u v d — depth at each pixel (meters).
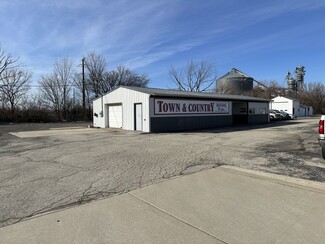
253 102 26.66
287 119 36.56
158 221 3.55
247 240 3.04
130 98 18.73
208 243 2.99
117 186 5.14
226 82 52.69
